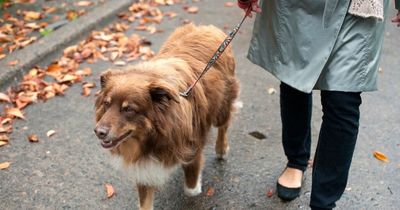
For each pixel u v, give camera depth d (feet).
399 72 17.76
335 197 9.68
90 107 15.03
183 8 22.97
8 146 13.11
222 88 10.77
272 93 16.14
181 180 11.96
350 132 8.95
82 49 18.33
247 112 15.01
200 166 10.81
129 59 17.88
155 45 19.11
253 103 15.52
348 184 11.89
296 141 11.09
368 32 8.52
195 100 9.69
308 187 11.82
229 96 11.36
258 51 9.89
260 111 15.08
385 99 15.97
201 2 23.81
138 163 9.56
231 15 22.30
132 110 8.66
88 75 16.81
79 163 12.55
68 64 17.26
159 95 8.67
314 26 8.81
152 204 10.61
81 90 15.94
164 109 8.77
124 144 9.36
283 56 9.36
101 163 12.55
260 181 12.03
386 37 20.52
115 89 8.71
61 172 12.22
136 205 11.20
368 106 15.51
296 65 9.20
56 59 17.78
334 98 8.79
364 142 13.58
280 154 13.04
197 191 11.22
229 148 13.25
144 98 8.65
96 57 17.97
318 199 9.69
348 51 8.55
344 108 8.79
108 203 11.26
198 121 9.90
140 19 21.53
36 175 12.09
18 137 13.48
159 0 23.36
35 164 12.47
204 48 10.78
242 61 18.24
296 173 11.52
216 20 21.72
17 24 19.85
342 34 8.57
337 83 8.61
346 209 11.10
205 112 10.06
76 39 19.03
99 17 20.45
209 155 12.95
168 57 10.34
